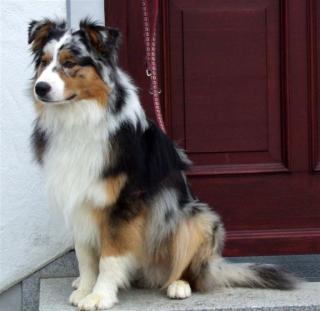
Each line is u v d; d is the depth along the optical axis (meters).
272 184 3.24
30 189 3.04
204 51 3.22
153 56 2.99
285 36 3.21
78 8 3.11
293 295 2.82
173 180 2.84
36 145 2.80
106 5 3.18
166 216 2.80
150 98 3.22
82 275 2.83
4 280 3.04
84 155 2.71
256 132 3.24
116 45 2.72
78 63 2.66
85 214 2.75
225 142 3.24
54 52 2.67
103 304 2.70
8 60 3.00
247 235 3.23
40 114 2.76
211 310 2.72
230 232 3.23
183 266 2.84
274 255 3.23
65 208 2.74
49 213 3.06
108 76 2.71
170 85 3.22
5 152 3.02
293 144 3.23
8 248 3.04
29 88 2.81
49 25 2.73
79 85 2.67
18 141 3.03
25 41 3.01
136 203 2.73
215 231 2.88
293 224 3.24
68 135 2.72
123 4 3.18
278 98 3.24
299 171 3.24
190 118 3.23
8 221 3.03
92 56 2.68
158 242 2.82
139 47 3.21
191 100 3.23
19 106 3.02
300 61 3.22
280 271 2.90
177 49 3.21
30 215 3.05
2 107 3.01
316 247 3.23
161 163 2.80
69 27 2.87
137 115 2.76
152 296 2.84
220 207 3.24
